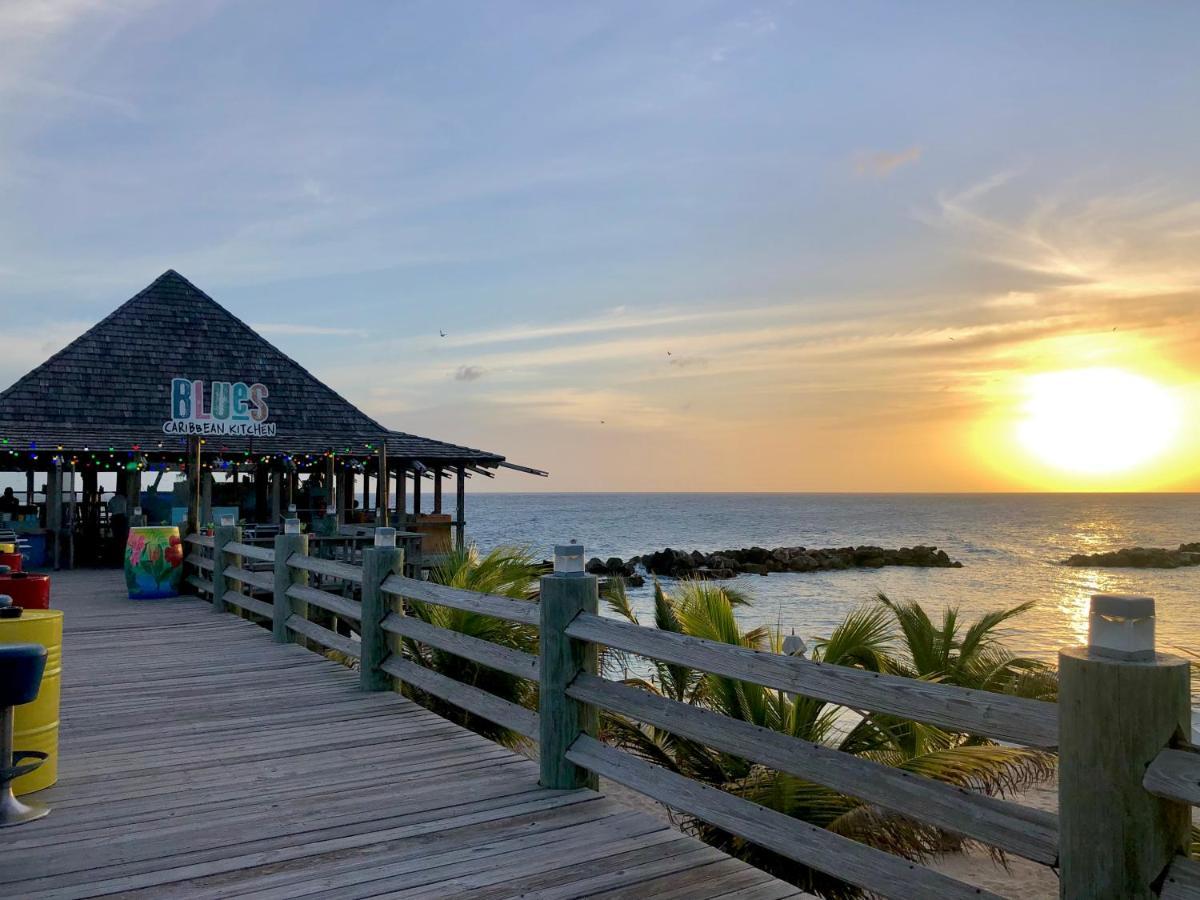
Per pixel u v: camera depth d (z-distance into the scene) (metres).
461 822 4.59
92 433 21.27
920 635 10.17
